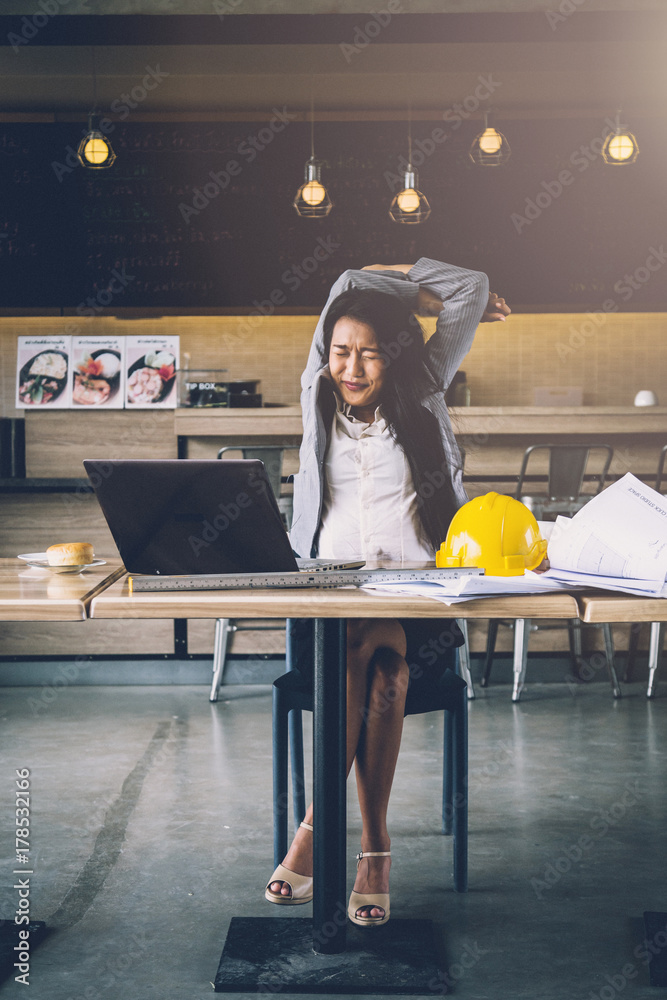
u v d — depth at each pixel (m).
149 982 1.69
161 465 1.51
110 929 1.90
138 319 5.46
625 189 5.48
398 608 1.40
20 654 4.31
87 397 5.06
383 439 2.33
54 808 2.62
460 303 2.37
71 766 3.04
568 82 5.24
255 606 1.41
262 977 1.67
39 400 5.05
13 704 3.93
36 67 4.97
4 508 4.25
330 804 1.71
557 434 4.91
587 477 4.70
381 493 2.31
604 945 1.84
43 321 5.43
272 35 4.21
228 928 1.89
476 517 1.63
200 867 2.21
